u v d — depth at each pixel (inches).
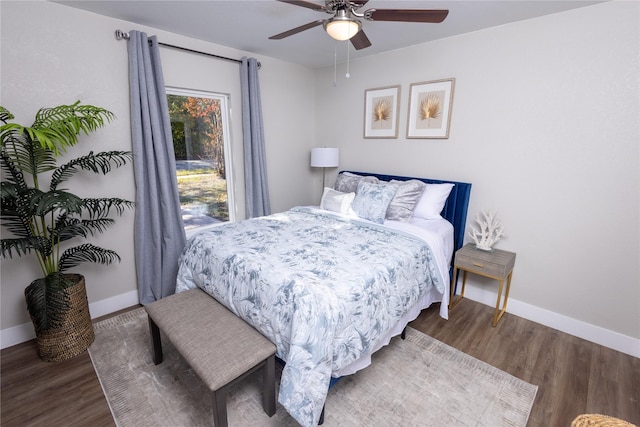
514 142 98.4
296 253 78.1
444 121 113.2
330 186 161.5
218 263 78.1
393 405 67.2
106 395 69.7
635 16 75.1
